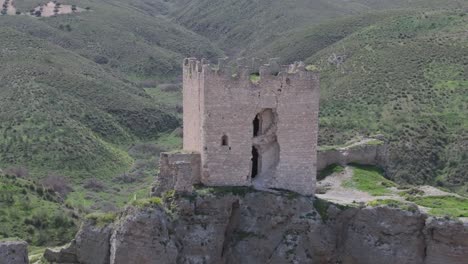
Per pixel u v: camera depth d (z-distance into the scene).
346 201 44.31
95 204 88.56
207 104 40.75
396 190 50.44
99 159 108.81
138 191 92.12
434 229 39.56
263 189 42.19
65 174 100.75
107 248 39.72
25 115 112.56
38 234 71.56
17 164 100.00
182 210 39.50
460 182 89.81
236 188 41.44
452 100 104.81
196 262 39.22
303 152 42.69
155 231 37.72
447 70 112.19
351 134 97.19
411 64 115.88
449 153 94.44
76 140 110.25
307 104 42.22
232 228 41.41
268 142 42.56
